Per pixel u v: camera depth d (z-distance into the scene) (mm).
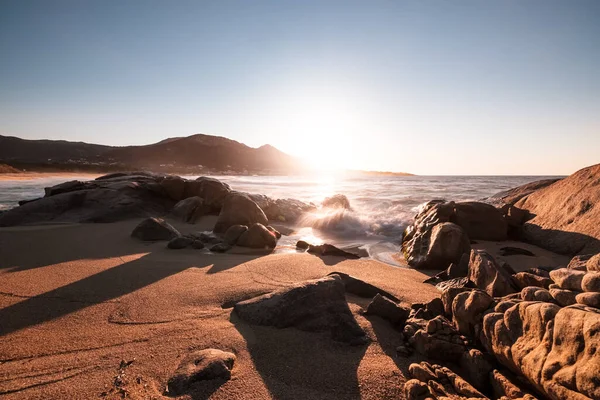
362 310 4258
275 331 3635
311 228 12484
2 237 8664
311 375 2898
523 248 8062
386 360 3172
